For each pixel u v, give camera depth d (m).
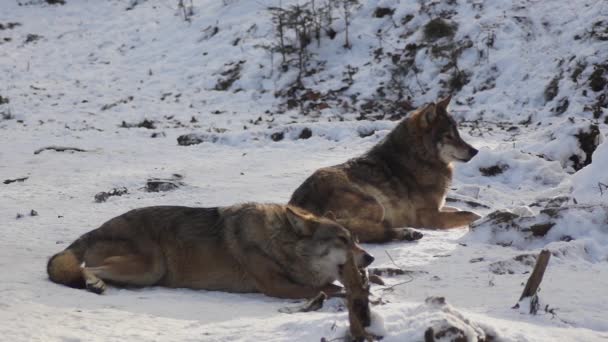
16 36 37.59
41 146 23.38
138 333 7.20
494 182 17.45
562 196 13.35
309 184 12.62
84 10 39.91
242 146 22.73
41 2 40.78
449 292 8.91
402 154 13.31
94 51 35.66
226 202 15.41
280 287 9.32
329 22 31.73
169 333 7.23
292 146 22.25
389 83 28.39
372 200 12.59
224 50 33.09
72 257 9.55
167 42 35.28
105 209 15.35
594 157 13.48
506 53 27.64
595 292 8.72
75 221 14.23
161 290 9.52
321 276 9.38
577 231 11.52
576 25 27.72
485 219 12.20
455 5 30.78
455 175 17.69
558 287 8.95
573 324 7.57
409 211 13.25
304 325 6.80
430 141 13.25
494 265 10.15
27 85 32.25
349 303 6.39
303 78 29.83
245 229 9.51
